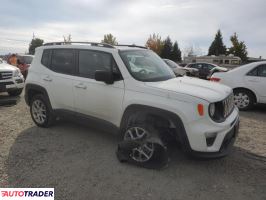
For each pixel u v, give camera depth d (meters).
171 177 3.70
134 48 4.92
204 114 3.56
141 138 3.92
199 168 3.97
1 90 8.34
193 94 3.68
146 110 3.91
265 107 8.64
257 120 6.85
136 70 4.32
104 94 4.40
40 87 5.44
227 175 3.80
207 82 4.63
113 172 3.79
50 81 5.26
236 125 4.13
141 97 3.97
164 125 4.00
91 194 3.27
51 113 5.43
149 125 3.89
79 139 5.04
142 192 3.33
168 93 3.78
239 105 8.05
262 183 3.61
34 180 3.55
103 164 4.03
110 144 4.81
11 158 4.20
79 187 3.41
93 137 5.15
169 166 4.00
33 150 4.52
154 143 3.78
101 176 3.68
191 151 3.66
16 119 6.38
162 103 3.77
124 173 3.78
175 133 3.94
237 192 3.38
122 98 4.18
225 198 3.25
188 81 4.50
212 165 4.08
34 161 4.10
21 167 3.90
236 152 4.62
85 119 4.83
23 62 15.91
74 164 4.02
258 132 5.77
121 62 4.32
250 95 7.85
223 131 3.66
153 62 4.88
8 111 7.18
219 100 3.73
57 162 4.07
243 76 7.89
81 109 4.82
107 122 4.51
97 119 4.64
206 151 3.60
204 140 3.56
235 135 4.21
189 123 3.60
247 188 3.48
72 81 4.88
